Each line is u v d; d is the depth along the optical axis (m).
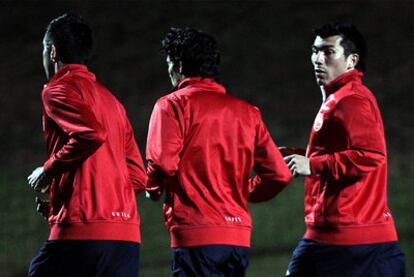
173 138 15.59
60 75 15.51
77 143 14.62
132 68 51.03
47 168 14.92
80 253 14.88
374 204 17.59
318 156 17.38
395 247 17.78
